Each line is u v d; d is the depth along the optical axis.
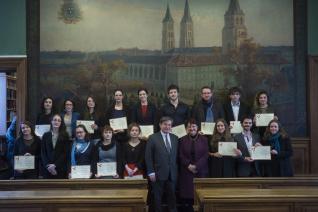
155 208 6.00
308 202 3.79
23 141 6.28
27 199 3.76
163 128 6.10
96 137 6.68
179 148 6.26
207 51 7.69
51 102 6.96
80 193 4.10
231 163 6.07
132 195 3.89
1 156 8.54
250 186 5.38
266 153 5.94
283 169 6.02
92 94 7.66
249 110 6.98
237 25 7.72
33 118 7.59
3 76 10.31
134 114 6.65
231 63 7.69
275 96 7.71
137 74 7.68
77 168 5.84
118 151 6.06
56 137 6.20
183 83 7.66
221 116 6.70
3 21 7.65
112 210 3.76
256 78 7.70
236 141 6.17
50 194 4.01
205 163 6.07
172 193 6.06
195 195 5.16
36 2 7.65
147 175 6.20
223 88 7.68
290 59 7.73
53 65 7.65
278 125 6.12
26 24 7.64
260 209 3.80
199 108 6.64
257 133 6.42
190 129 6.14
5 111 10.34
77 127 6.08
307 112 7.68
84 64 7.68
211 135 6.42
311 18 7.73
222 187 5.40
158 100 7.65
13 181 5.46
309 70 7.64
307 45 7.73
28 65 7.62
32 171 6.17
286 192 4.07
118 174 5.97
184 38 7.70
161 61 7.68
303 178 5.40
